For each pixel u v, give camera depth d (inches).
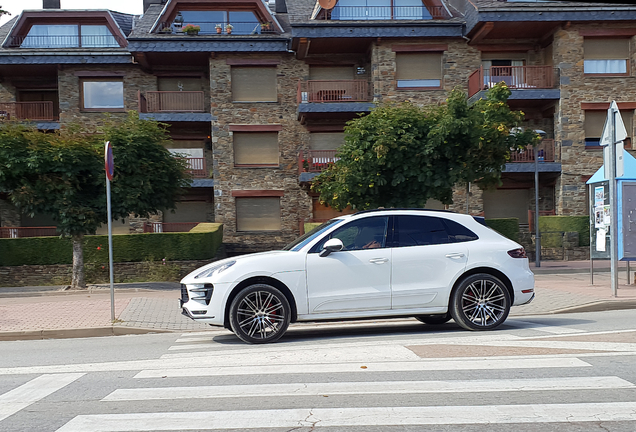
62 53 1043.9
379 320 392.5
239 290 293.9
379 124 698.2
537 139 721.6
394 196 729.6
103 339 351.6
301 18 1026.7
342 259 297.1
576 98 996.6
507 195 1072.2
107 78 1080.8
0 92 1101.1
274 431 151.3
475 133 671.1
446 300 303.7
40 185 622.8
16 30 1073.5
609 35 994.7
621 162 453.1
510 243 317.7
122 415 168.7
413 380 201.0
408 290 299.3
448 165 708.7
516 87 1010.1
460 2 1063.6
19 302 563.8
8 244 764.6
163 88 1097.4
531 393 182.4
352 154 706.2
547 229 951.6
